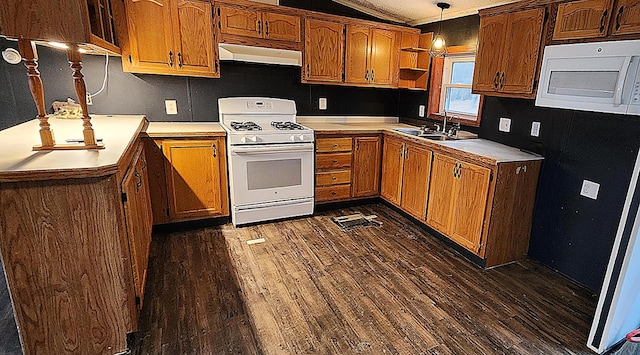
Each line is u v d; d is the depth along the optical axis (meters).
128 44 2.75
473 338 1.85
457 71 3.58
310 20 3.33
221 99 3.36
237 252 2.71
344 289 2.26
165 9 2.80
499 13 2.59
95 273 1.52
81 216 1.44
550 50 2.19
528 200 2.59
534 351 1.76
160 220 2.95
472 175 2.56
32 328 1.48
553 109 2.51
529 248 2.74
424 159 3.08
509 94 2.57
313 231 3.14
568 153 2.42
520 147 2.80
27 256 1.40
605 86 1.90
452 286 2.33
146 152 2.76
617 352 1.75
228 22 3.02
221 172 3.06
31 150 1.61
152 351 1.70
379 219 3.47
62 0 1.39
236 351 1.72
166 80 3.19
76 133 2.07
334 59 3.54
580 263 2.40
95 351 1.60
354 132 3.53
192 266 2.48
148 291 2.17
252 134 2.99
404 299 2.17
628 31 1.83
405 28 3.81
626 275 1.62
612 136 2.16
